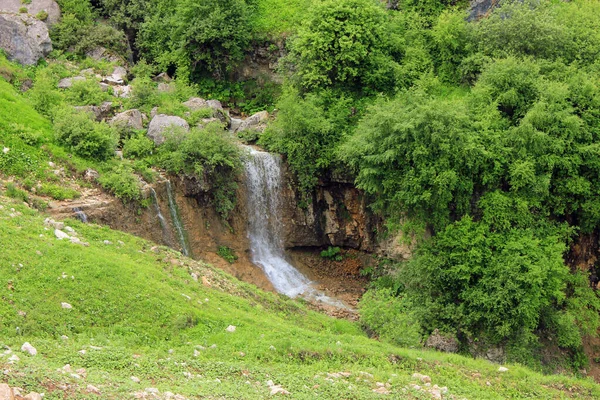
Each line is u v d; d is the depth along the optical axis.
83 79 34.91
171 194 30.78
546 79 32.44
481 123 29.95
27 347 16.62
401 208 29.92
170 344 20.11
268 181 33.91
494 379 22.50
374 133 29.66
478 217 29.70
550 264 27.50
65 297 20.05
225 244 32.47
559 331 28.44
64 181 28.02
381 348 23.06
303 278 33.81
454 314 27.77
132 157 30.95
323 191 34.72
